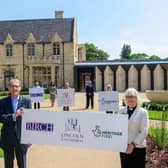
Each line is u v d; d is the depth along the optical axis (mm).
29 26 65500
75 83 62625
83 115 7680
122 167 7309
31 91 26891
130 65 60875
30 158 11250
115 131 7324
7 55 64375
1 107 7961
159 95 30094
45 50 63375
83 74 63156
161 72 59625
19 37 64438
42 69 63812
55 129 7961
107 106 20266
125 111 7320
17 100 8070
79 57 73688
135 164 7105
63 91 24719
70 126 7832
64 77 62875
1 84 64062
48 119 7996
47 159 11117
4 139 7957
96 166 10203
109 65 61625
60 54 62938
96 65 62031
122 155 7305
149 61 61906
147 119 7043
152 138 9984
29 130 8117
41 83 63469
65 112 7859
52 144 8000
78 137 7766
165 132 10438
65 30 63781
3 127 8000
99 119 7523
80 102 36125
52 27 64625
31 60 63531
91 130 7625
